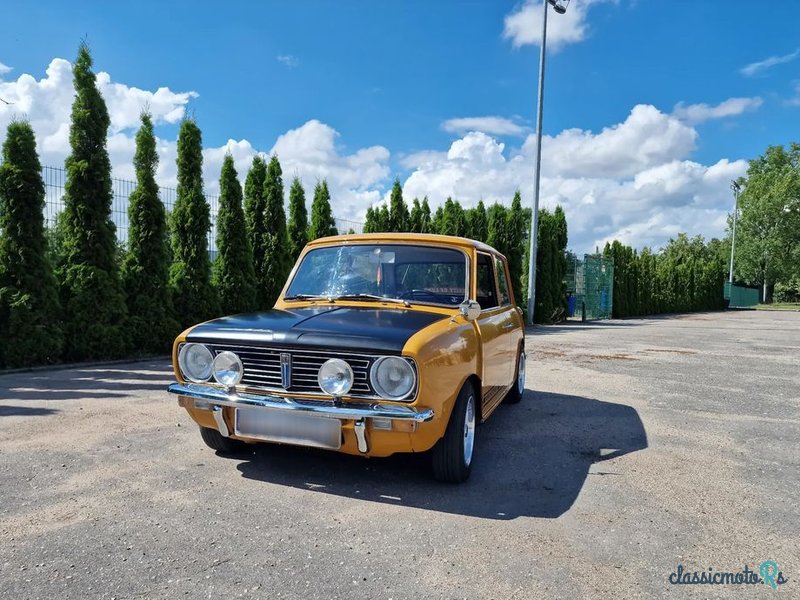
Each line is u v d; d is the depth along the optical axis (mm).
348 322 3848
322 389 3521
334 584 2648
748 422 6164
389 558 2914
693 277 43812
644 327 21766
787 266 53719
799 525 3465
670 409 6777
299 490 3830
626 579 2771
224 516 3379
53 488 3766
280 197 13344
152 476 4031
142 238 10297
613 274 29781
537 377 9031
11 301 8508
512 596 2590
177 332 10609
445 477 3963
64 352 9320
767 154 67438
